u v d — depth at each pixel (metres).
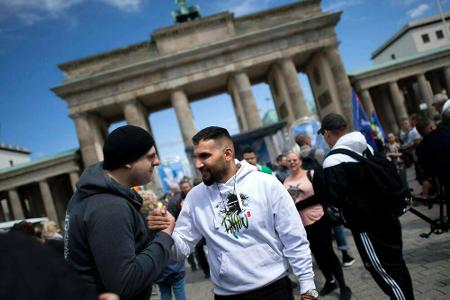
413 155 14.81
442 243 8.81
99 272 2.70
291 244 3.78
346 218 5.06
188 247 4.11
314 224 7.41
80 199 3.01
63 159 55.28
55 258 1.44
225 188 3.86
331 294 7.68
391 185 4.81
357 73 58.09
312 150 10.30
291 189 7.65
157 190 47.78
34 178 55.12
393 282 4.77
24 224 6.92
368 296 7.09
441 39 87.00
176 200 12.36
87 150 53.25
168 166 32.00
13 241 1.40
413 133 15.62
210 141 3.81
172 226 3.39
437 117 14.89
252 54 53.91
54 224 8.86
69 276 1.41
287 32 53.75
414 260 8.17
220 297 3.83
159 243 3.10
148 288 3.05
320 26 54.28
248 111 53.00
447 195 6.50
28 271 1.32
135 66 52.25
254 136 27.08
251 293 3.65
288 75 53.81
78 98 53.66
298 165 7.93
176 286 6.87
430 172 6.61
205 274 12.51
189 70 53.81
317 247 7.43
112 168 3.14
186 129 52.84
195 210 4.05
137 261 2.79
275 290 3.67
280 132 27.22
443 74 62.19
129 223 2.85
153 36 53.81
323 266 7.72
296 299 7.95
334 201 5.01
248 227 3.72
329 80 56.62
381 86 64.62
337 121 5.65
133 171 3.17
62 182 63.91
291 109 56.09
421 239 9.61
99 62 54.91
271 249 3.78
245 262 3.68
